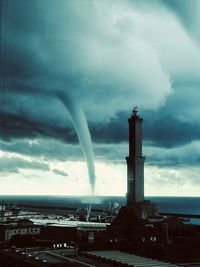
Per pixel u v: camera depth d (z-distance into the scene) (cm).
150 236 16688
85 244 16512
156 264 13088
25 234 19725
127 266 12600
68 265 11081
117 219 18975
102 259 13712
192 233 17088
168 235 16950
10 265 11344
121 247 16212
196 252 14888
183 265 13175
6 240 19538
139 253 15175
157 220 18838
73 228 18650
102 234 17712
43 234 19475
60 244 16450
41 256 14038
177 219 19775
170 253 14575
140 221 18138
